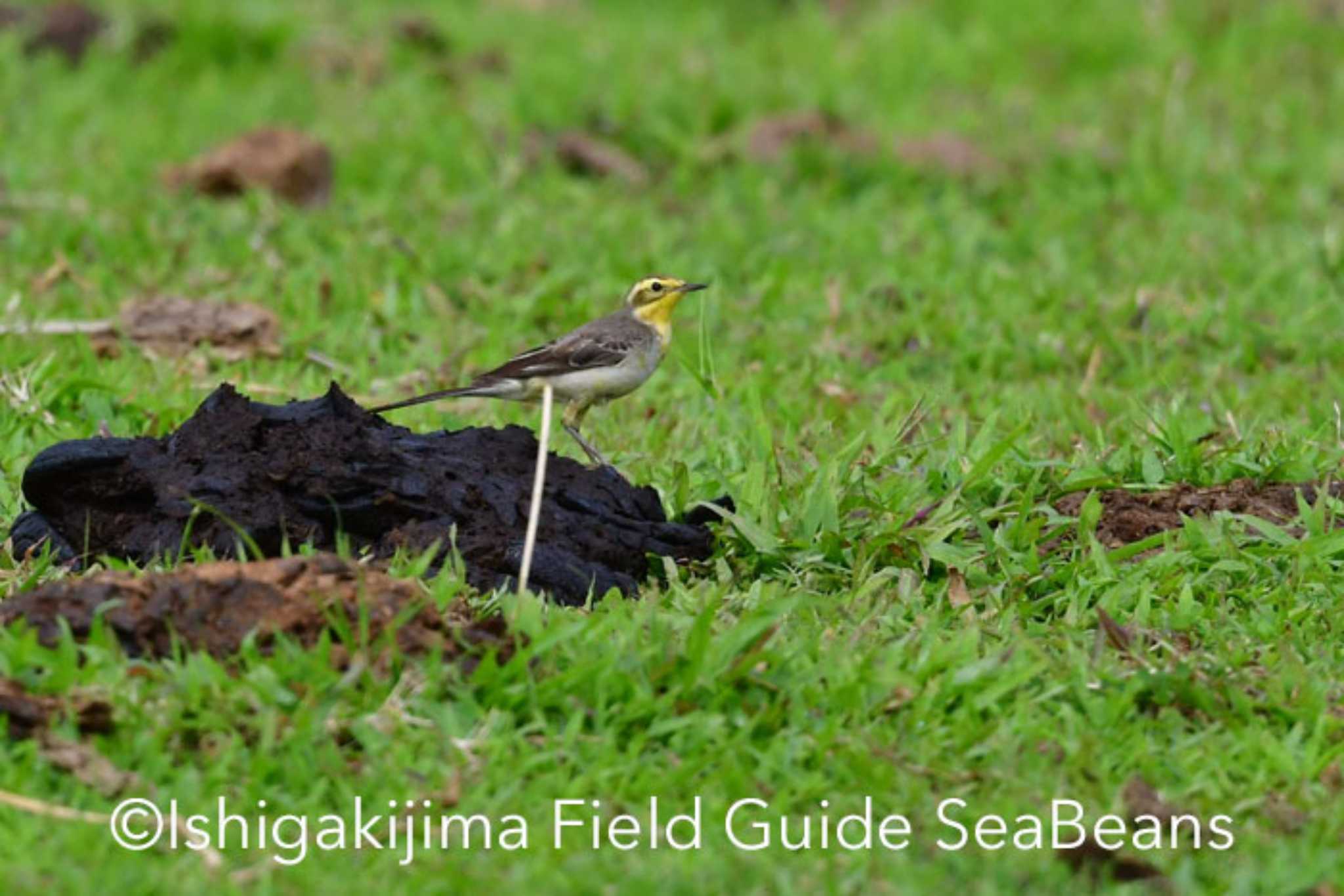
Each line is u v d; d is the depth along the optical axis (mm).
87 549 11000
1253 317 17328
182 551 10461
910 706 9562
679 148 21734
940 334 16641
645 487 11859
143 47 24703
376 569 10016
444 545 10719
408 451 11273
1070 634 10375
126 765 8789
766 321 16859
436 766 8852
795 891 8109
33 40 24406
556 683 9328
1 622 9422
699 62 24859
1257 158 22406
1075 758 9062
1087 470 12359
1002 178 21422
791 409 14398
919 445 12492
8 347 14891
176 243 18062
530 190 20469
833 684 9523
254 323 15836
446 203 19812
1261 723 9578
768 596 10586
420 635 9438
